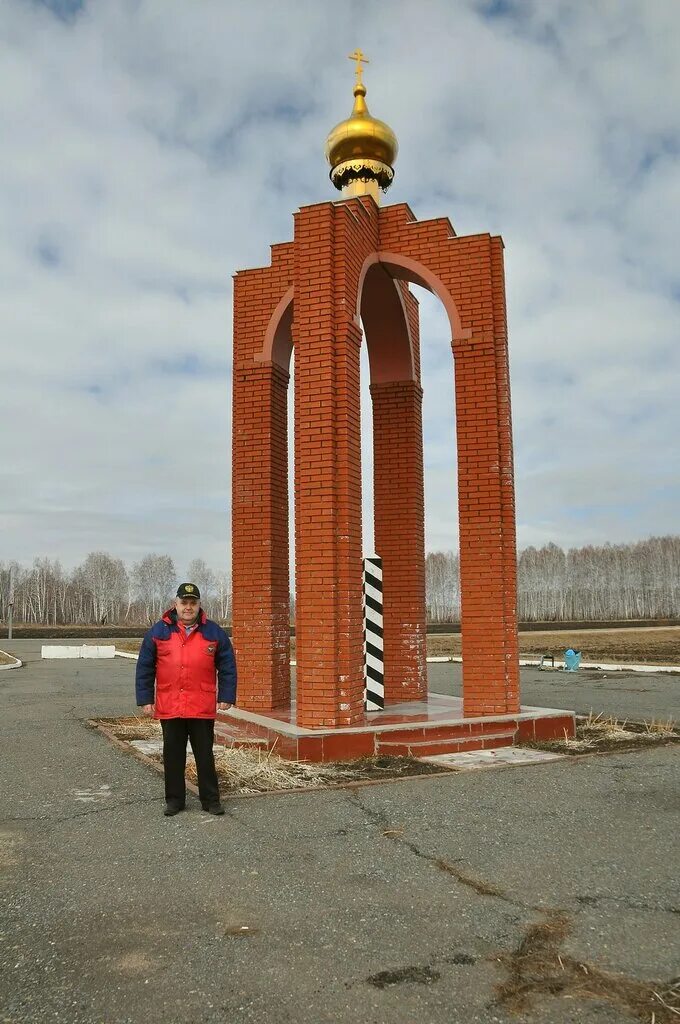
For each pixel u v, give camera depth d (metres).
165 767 6.11
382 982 3.25
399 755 8.33
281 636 10.64
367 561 10.51
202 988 3.21
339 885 4.39
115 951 3.56
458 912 3.98
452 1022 2.95
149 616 100.38
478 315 10.11
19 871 4.69
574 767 7.59
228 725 9.66
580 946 3.58
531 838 5.27
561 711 9.62
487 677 9.67
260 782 7.01
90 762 8.04
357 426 9.36
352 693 8.70
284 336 11.12
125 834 5.45
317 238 9.27
